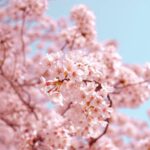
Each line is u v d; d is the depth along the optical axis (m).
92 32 8.30
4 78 9.01
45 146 5.29
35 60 12.40
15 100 9.37
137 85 8.26
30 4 8.31
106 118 4.34
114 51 7.57
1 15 11.58
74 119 4.05
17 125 8.30
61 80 3.92
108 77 7.41
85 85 4.01
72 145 6.15
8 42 8.77
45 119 6.06
